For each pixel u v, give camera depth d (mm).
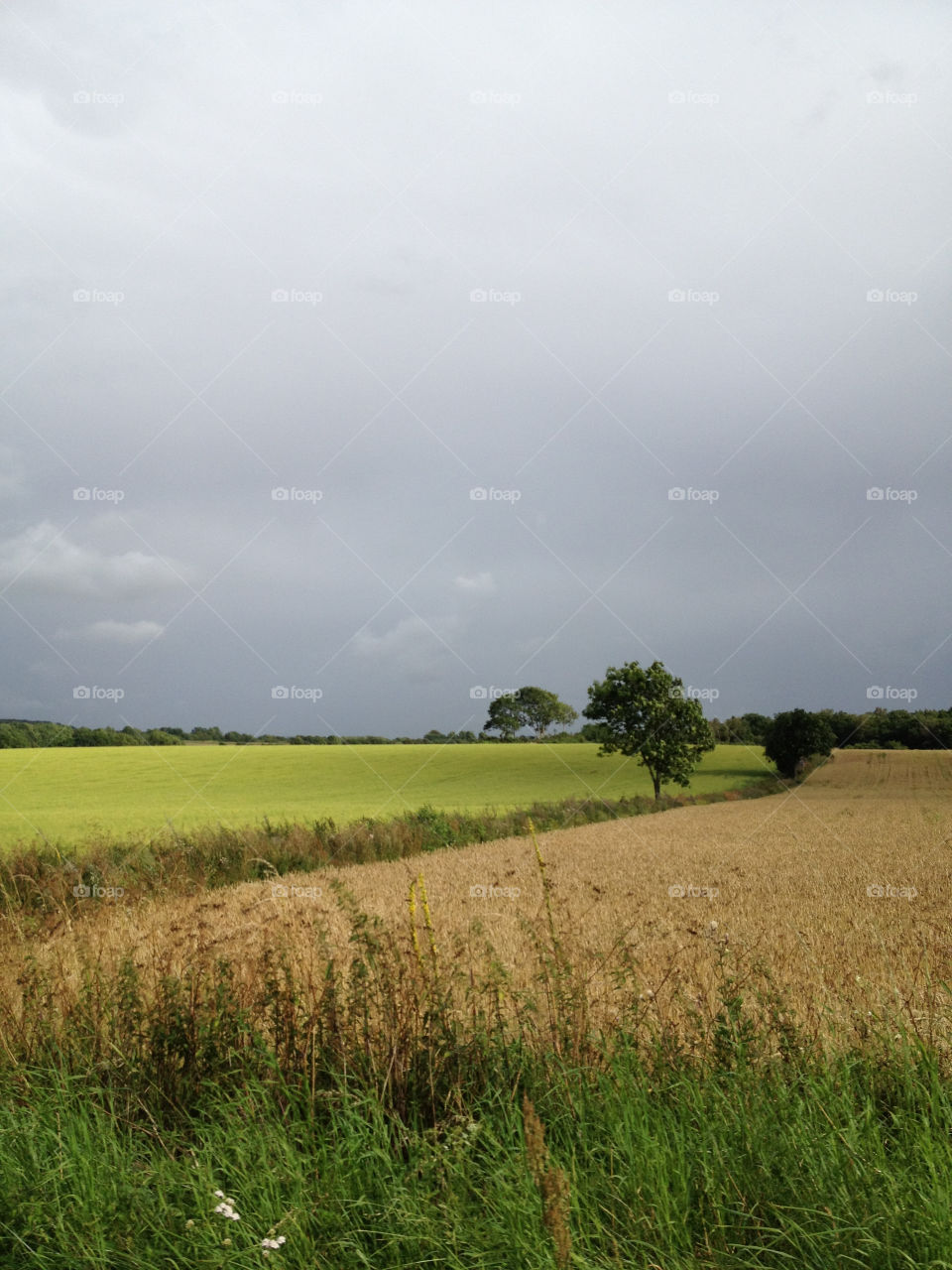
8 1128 4449
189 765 51219
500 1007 5406
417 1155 4133
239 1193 3920
